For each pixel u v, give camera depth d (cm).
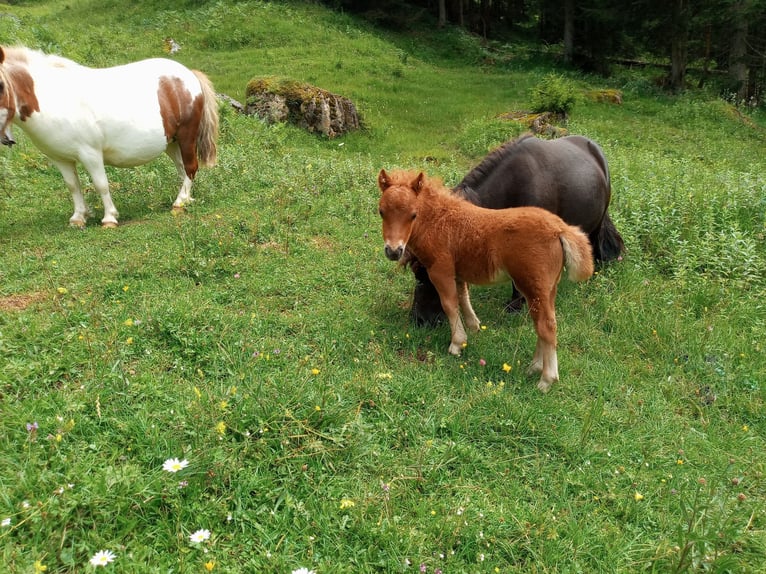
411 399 390
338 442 325
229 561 257
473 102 1875
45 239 594
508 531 294
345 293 544
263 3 2528
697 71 2734
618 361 484
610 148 1384
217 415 321
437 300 496
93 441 303
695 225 748
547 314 416
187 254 548
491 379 435
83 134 621
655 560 284
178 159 764
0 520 245
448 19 3331
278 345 422
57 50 1550
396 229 416
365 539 277
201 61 2002
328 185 854
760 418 429
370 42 2381
